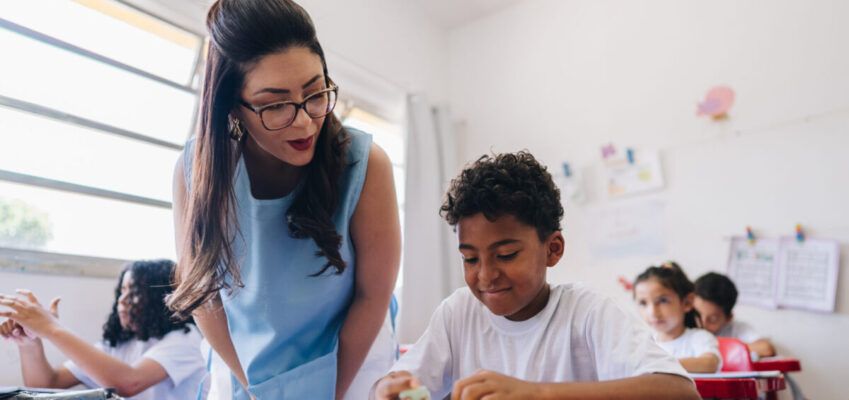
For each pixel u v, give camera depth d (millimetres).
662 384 698
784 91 2598
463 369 958
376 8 3182
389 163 1013
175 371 1686
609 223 2951
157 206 2221
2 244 1799
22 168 1879
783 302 2449
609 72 3127
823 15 2555
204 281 902
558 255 902
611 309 849
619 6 3150
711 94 2756
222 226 911
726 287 2375
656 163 2863
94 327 1923
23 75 1892
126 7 2117
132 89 2176
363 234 986
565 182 3115
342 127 957
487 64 3617
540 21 3441
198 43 2318
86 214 2039
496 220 801
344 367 1030
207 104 855
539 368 880
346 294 1025
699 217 2715
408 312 2848
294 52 772
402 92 3217
